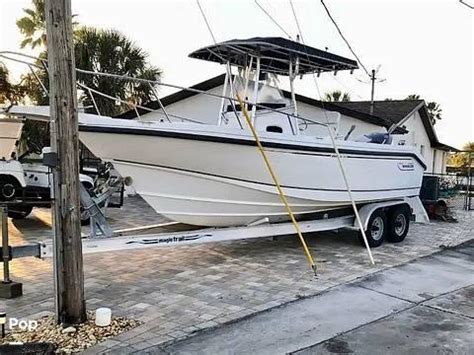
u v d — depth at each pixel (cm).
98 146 580
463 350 432
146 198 654
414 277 688
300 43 766
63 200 438
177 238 650
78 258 451
